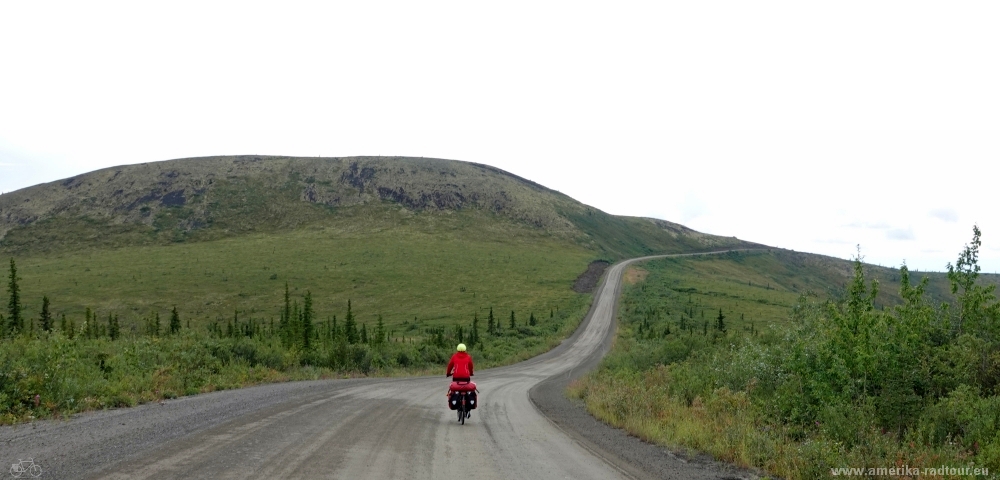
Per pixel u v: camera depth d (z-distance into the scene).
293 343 32.91
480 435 11.44
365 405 14.95
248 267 151.75
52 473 6.49
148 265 155.25
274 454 8.01
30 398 11.58
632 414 14.77
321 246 180.88
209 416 11.22
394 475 7.35
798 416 12.91
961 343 13.00
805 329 17.25
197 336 26.23
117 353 18.17
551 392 25.09
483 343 68.50
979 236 14.25
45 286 132.00
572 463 9.12
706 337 30.77
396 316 111.50
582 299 120.31
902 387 11.57
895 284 163.75
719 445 10.66
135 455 7.49
